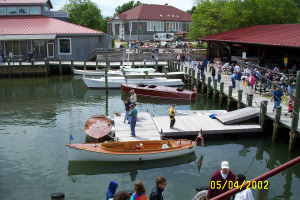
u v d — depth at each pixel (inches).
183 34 2664.9
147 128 647.1
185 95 1040.8
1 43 1617.9
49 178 482.6
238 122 679.1
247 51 1628.9
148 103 1023.0
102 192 443.2
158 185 255.4
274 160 550.6
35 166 522.0
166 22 2758.4
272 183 466.9
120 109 909.8
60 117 813.9
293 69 988.6
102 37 1756.9
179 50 1973.4
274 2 1780.3
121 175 495.8
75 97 1075.3
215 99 974.4
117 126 659.4
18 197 426.9
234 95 866.8
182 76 1380.4
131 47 1996.8
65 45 1690.5
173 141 572.1
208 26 1855.3
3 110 882.1
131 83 1206.3
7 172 499.2
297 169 515.2
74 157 520.4
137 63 1633.9
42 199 422.6
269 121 662.5
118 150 517.7
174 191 441.1
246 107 720.3
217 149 597.3
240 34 1403.8
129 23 2669.8
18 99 1034.1
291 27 1237.7
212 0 1911.9
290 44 908.6
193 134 625.9
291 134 560.1
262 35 1200.8
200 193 352.2
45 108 909.8
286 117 622.5
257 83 948.0
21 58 1648.6
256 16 1761.8
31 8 1803.6
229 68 1312.7
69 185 462.0
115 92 1169.4
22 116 820.0
